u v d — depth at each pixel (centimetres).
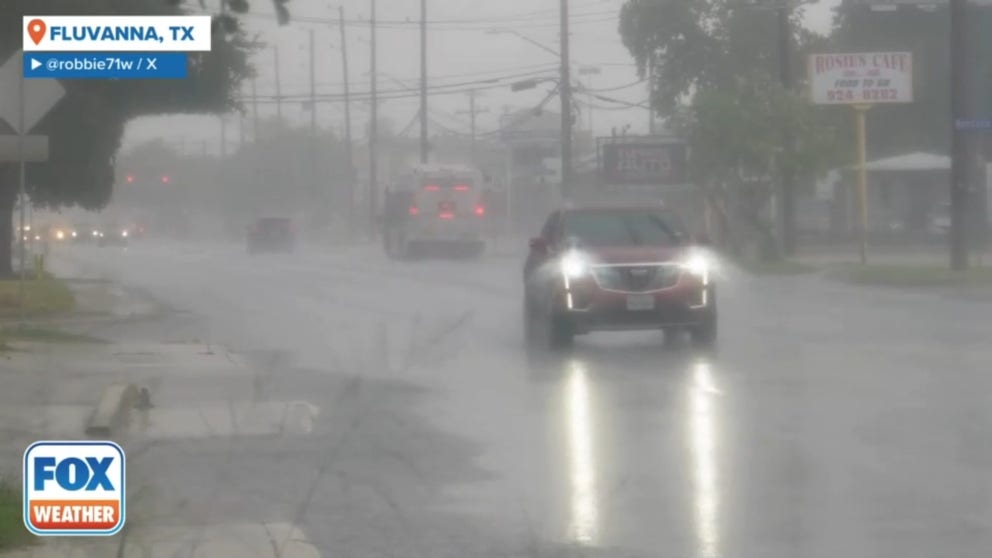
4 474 1662
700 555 1346
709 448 1891
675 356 3006
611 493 1627
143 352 3122
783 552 1351
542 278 3209
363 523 1499
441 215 8550
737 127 6238
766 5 6794
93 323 4059
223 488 1678
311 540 1426
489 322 3956
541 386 2559
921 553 1338
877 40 9375
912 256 7275
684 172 7438
